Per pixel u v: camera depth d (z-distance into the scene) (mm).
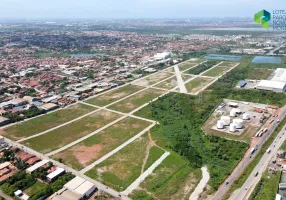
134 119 135375
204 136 115688
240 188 79750
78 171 91125
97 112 145750
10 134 120000
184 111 144250
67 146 108688
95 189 81875
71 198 76062
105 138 115188
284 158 94688
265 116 132625
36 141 113188
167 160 97125
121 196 78562
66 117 139500
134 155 100938
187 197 77438
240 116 134875
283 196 75750
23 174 88000
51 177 85562
